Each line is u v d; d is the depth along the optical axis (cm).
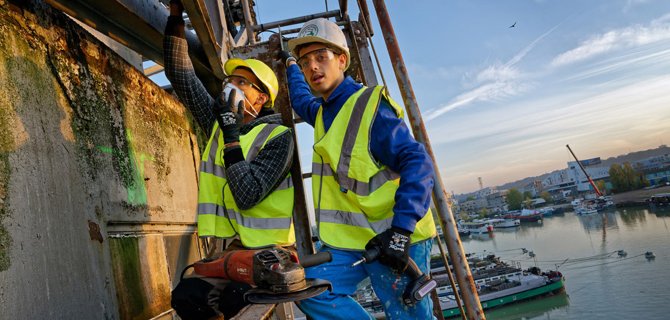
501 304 5512
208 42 269
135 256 252
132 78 289
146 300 255
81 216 198
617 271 6831
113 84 259
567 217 16700
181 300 178
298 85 221
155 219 287
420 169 147
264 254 148
